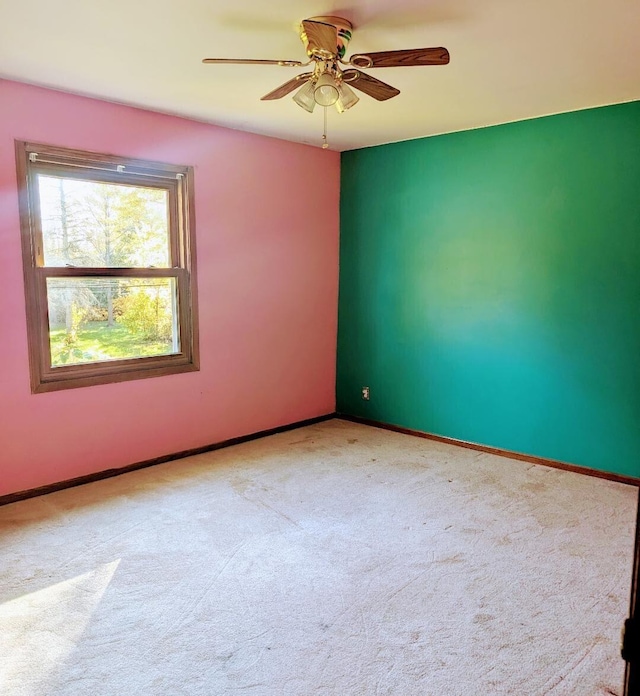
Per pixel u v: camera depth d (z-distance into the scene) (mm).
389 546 2719
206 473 3680
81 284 3416
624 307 3430
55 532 2830
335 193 4879
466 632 2082
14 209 3039
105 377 3516
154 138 3582
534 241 3762
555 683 1829
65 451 3381
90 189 3404
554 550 2678
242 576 2449
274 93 2559
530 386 3883
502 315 3973
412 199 4395
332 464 3865
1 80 2922
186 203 3812
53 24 2283
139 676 1849
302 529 2891
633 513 3078
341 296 5023
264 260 4363
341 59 2318
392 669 1890
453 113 3572
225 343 4180
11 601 2246
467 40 2426
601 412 3582
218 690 1791
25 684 1807
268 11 2164
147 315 3760
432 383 4438
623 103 3311
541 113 3578
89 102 3262
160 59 2664
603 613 2195
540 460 3871
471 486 3471
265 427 4559
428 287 4375
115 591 2326
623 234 3391
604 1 2062
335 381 5117
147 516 3025
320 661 1927
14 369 3131
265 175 4277
